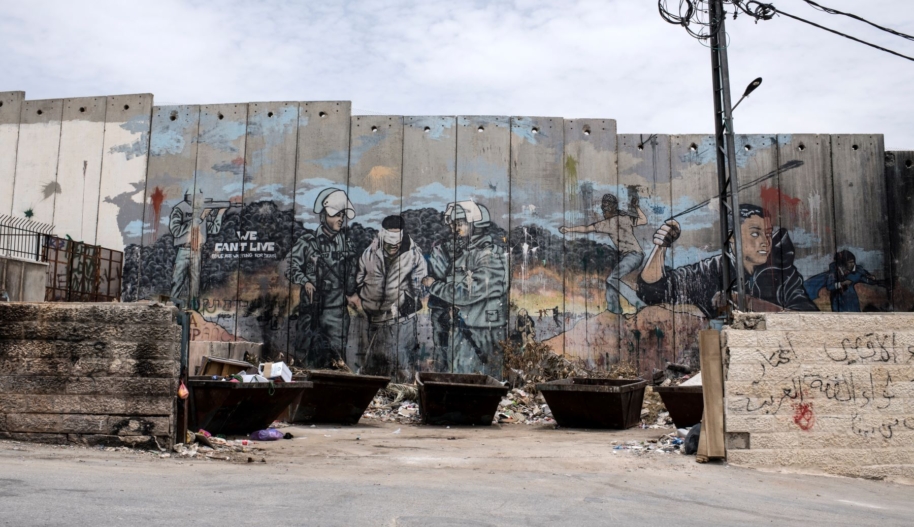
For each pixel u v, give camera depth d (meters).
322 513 5.42
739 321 9.65
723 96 15.34
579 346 20.56
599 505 6.40
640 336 20.62
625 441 12.16
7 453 7.79
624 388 14.34
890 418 9.38
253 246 21.12
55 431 8.73
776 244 20.98
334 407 15.07
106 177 21.70
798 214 21.11
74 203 21.70
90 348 8.84
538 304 20.70
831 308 20.70
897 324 9.56
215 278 21.09
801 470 9.24
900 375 9.46
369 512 5.54
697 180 21.23
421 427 15.23
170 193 21.50
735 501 7.09
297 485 6.78
